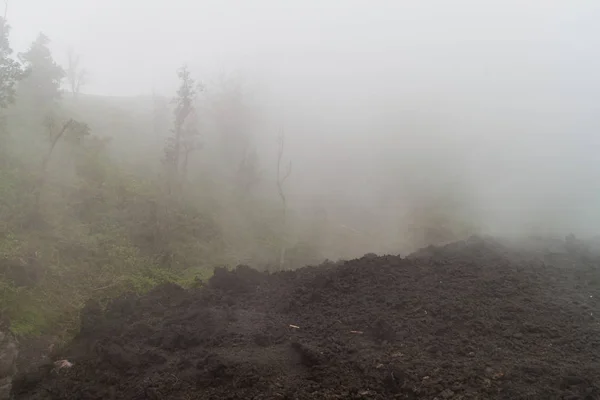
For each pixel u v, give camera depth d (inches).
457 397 249.1
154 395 266.4
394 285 438.0
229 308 412.5
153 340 345.7
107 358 312.7
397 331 338.3
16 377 296.0
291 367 294.8
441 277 457.4
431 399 248.5
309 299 424.2
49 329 379.9
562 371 271.3
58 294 433.7
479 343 316.8
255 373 279.0
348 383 267.9
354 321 365.1
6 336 336.8
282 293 455.2
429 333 338.0
